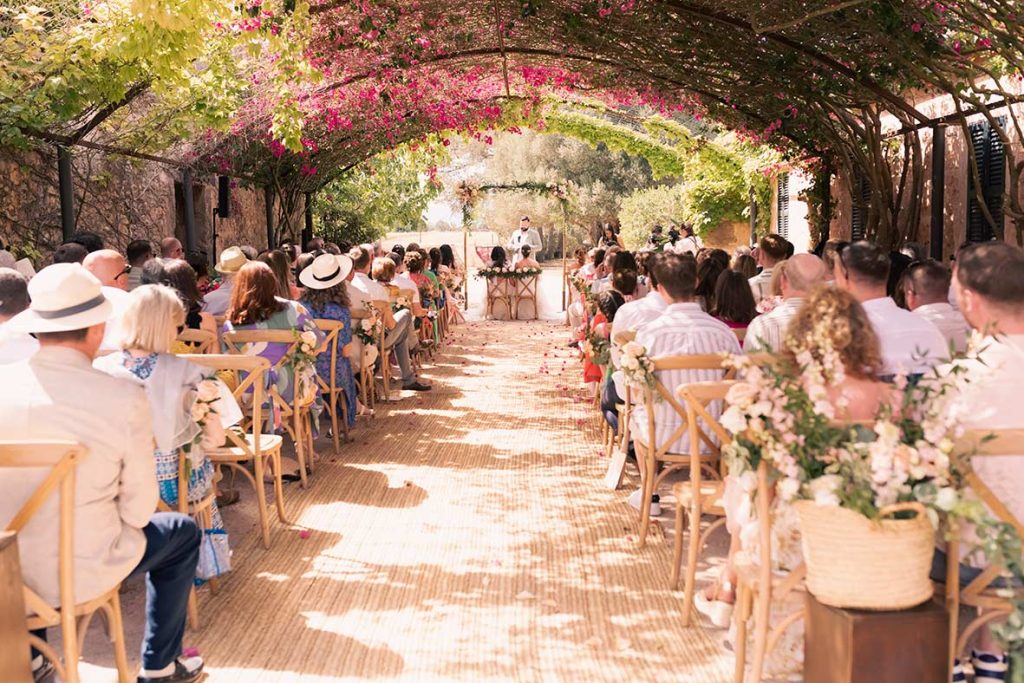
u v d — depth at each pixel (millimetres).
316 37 9305
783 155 12000
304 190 17078
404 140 15156
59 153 8250
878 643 2559
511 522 5449
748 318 5441
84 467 2941
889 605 2592
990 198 8703
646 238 28109
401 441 7570
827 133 10547
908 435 2711
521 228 19094
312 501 5863
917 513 2645
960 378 2730
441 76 13125
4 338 3719
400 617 4137
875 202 10195
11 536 2615
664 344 4637
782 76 9391
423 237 27156
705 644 3857
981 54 7832
